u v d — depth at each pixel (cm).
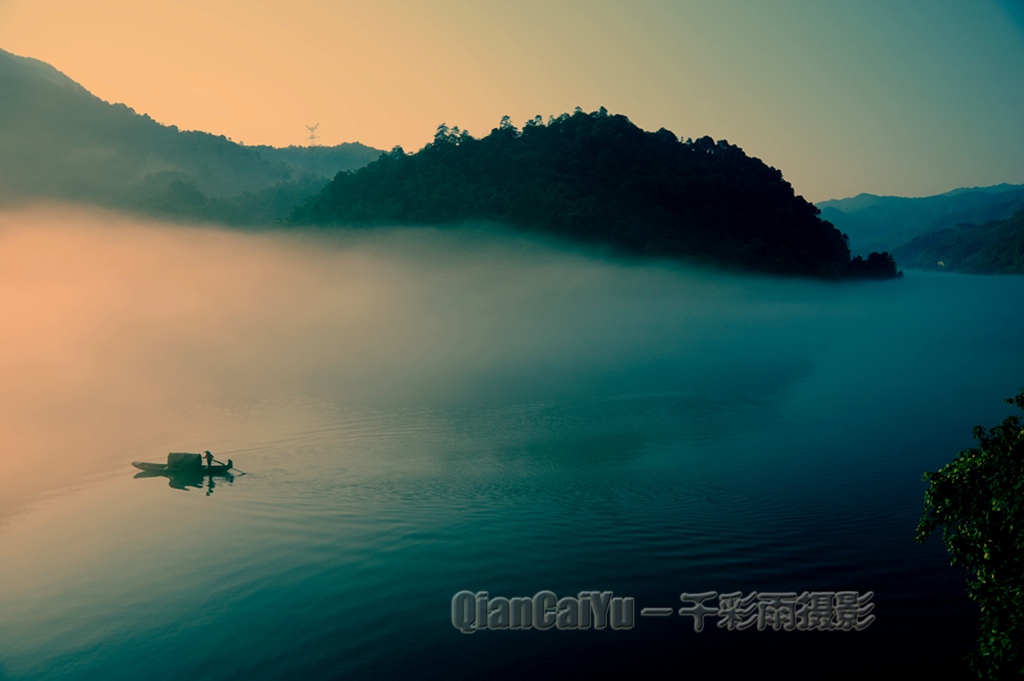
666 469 4588
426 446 5438
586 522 3541
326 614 2731
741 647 2448
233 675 2377
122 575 3098
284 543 3394
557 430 6047
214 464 4694
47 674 2398
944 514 2006
